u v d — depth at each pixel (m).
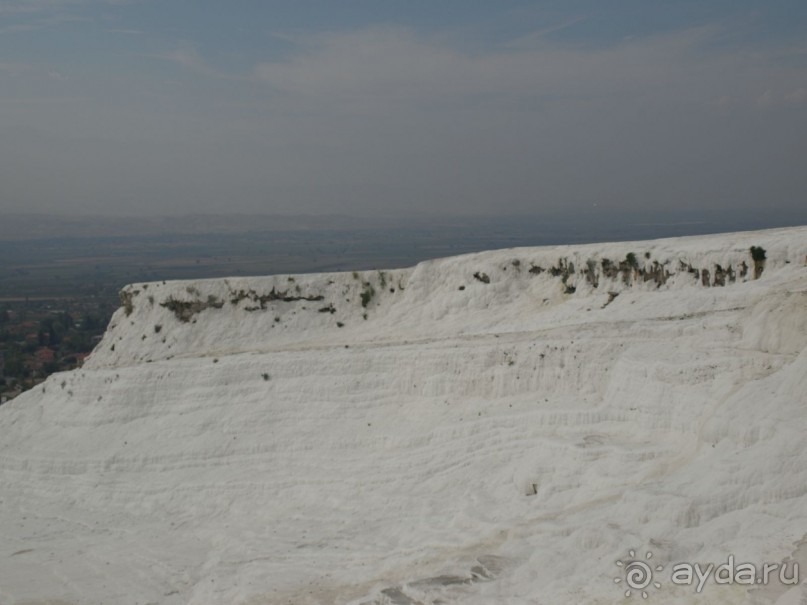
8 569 51.34
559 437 48.06
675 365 46.31
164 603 44.47
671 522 34.31
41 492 63.56
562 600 31.38
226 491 57.25
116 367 71.50
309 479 55.47
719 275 62.59
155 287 84.06
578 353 53.72
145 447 63.03
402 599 35.34
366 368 61.66
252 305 81.62
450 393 57.78
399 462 53.91
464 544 40.84
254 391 63.75
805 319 44.56
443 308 75.75
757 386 39.81
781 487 33.47
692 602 28.52
